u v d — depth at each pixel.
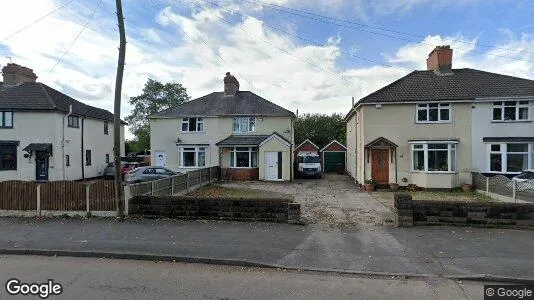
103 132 31.86
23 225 9.93
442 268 6.59
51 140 24.50
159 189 14.27
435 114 20.38
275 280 6.12
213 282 5.99
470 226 9.77
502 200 15.23
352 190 20.06
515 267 6.58
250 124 27.36
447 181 19.38
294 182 25.05
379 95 21.05
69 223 10.18
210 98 29.72
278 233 9.11
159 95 52.34
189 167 27.70
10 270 6.60
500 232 9.17
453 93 20.28
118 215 10.73
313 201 15.32
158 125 28.42
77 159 27.31
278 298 5.30
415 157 20.34
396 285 5.89
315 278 6.23
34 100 24.83
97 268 6.72
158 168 21.50
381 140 20.31
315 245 8.06
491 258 7.11
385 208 13.32
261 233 9.09
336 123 44.28
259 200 10.42
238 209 10.52
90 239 8.45
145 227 9.70
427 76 22.25
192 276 6.30
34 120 24.53
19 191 11.31
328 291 5.61
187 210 10.75
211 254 7.35
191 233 9.04
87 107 30.55
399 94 20.92
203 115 27.45
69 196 11.22
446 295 5.48
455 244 8.09
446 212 9.90
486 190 17.20
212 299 5.22
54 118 24.55
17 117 24.53
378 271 6.48
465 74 22.00
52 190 11.26
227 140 26.66
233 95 29.58
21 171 24.39
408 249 7.74
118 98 10.97
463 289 5.73
